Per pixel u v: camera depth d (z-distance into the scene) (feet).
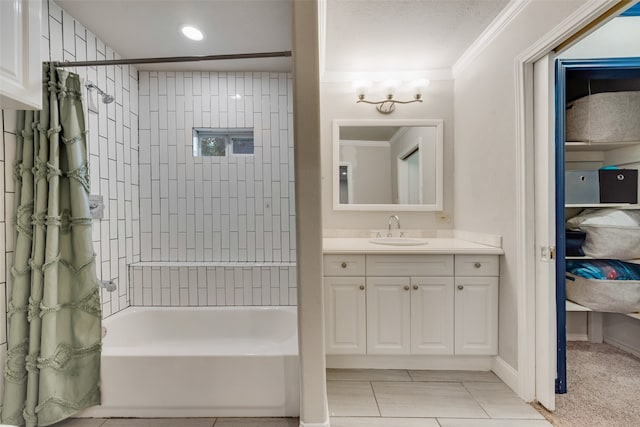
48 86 4.83
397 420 5.06
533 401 5.47
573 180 7.04
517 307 5.70
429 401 5.55
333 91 8.48
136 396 5.12
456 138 8.27
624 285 6.18
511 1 5.60
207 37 6.68
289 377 5.13
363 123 8.43
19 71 4.12
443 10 5.90
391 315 6.49
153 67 7.85
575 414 5.14
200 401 5.13
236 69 7.99
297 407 5.14
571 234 6.69
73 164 5.01
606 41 7.02
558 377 5.71
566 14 4.57
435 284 6.44
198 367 5.14
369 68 8.29
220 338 7.32
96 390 5.07
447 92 8.39
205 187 8.16
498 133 6.27
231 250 8.21
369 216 8.58
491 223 6.59
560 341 5.69
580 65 5.80
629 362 6.82
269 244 8.24
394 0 5.63
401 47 7.26
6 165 4.68
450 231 8.48
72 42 5.95
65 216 5.03
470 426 4.90
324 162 8.54
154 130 8.06
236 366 5.13
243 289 7.61
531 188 5.47
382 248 6.55
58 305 4.83
